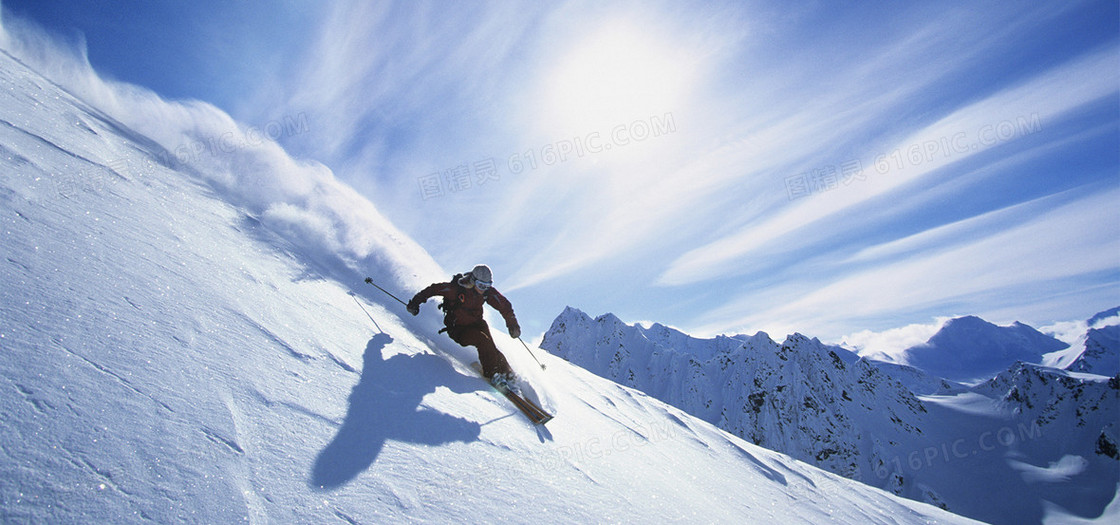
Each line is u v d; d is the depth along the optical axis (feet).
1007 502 460.96
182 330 8.12
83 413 5.55
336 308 13.35
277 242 15.99
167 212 12.91
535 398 16.16
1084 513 419.54
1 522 4.07
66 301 7.12
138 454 5.50
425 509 7.03
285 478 6.31
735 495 17.03
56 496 4.58
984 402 638.12
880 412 614.34
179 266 10.27
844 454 549.95
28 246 7.91
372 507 6.55
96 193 11.46
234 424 6.77
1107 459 466.29
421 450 8.54
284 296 11.91
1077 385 561.02
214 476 5.79
